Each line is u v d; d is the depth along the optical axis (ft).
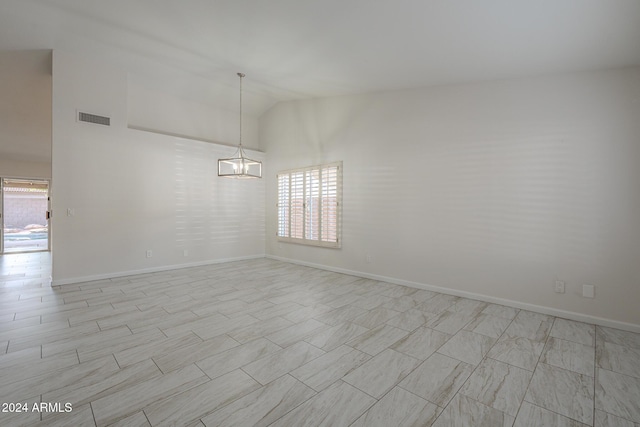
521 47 9.07
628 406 5.83
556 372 7.01
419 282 14.02
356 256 16.48
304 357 7.64
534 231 10.96
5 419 5.31
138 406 5.71
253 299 12.35
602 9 6.89
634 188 9.30
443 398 6.03
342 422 5.34
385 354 7.81
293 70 14.29
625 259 9.44
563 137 10.37
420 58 10.84
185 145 18.30
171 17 10.85
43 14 11.06
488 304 11.78
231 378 6.68
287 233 20.39
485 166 12.01
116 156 15.58
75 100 14.30
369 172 15.87
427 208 13.69
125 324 9.66
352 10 8.60
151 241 16.94
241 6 9.52
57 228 13.96
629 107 9.34
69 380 6.54
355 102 16.51
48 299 12.12
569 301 10.34
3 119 18.13
